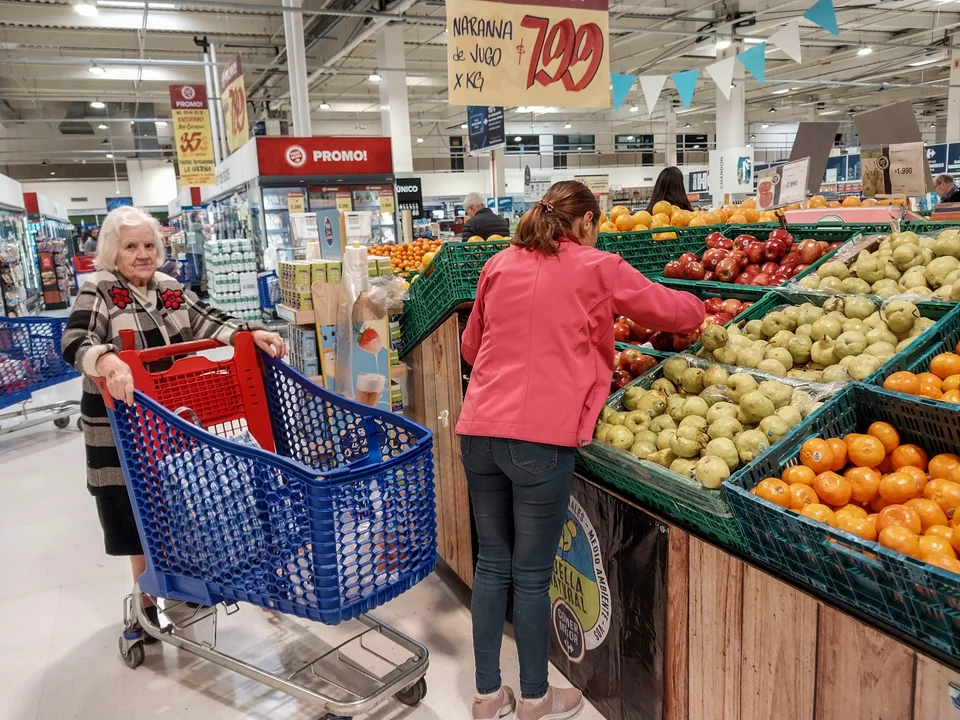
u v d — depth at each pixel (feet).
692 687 5.63
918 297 6.43
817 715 4.53
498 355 6.13
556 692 6.76
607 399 6.64
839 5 43.93
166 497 6.48
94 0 32.01
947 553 4.02
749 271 8.75
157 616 7.93
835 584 4.28
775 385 5.70
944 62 65.41
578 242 6.27
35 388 17.26
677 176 16.16
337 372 10.26
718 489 4.96
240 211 39.78
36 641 8.84
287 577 5.94
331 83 65.10
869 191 12.80
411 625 8.81
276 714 7.27
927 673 3.81
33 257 54.90
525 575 6.20
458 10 9.93
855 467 5.09
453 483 9.16
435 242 20.36
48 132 73.56
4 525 12.58
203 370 7.50
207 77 49.60
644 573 5.95
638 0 44.42
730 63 17.79
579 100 10.87
